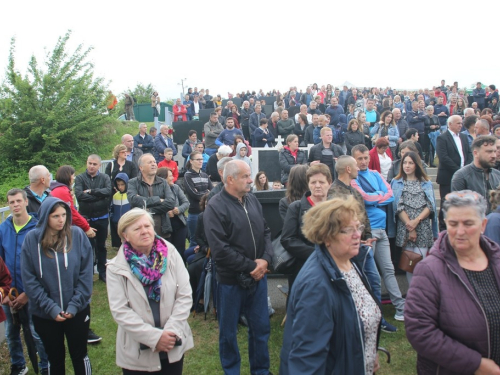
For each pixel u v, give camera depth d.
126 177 6.73
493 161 4.57
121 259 2.88
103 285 6.22
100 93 15.20
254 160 9.95
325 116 10.83
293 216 3.89
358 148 4.84
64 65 14.45
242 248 3.62
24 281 3.43
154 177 5.90
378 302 2.55
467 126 6.92
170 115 21.64
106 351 4.46
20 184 12.67
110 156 14.91
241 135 11.09
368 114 13.45
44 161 13.53
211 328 4.90
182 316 2.90
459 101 15.02
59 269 3.47
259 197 5.30
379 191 4.83
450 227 2.34
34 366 3.93
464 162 6.72
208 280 5.04
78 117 14.22
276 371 3.98
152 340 2.71
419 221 4.80
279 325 4.85
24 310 3.84
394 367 4.00
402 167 5.03
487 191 4.65
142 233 2.88
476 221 2.29
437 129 11.91
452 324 2.27
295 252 3.82
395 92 21.23
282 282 5.51
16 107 13.54
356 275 2.53
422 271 2.41
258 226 3.74
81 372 3.57
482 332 2.22
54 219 3.47
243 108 16.70
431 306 2.32
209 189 6.84
